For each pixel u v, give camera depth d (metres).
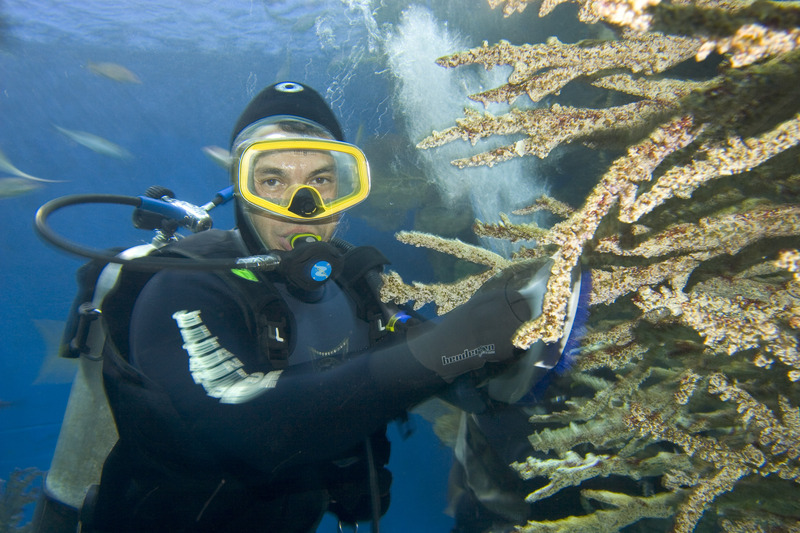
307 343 1.42
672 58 0.91
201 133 34.09
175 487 1.26
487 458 2.14
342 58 11.69
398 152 7.14
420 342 0.94
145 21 16.34
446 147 6.45
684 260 0.91
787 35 0.49
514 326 0.88
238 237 1.56
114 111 29.98
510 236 1.23
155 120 32.03
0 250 24.97
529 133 0.92
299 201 1.42
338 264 1.28
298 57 20.86
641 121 0.96
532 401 2.02
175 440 1.11
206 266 1.13
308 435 0.92
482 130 0.91
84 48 19.31
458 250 1.13
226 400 0.96
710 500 1.07
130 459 1.33
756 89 0.66
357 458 1.41
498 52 0.89
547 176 5.14
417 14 6.77
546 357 1.00
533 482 2.07
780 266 0.69
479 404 1.43
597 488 1.97
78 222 27.84
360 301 1.49
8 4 14.41
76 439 1.69
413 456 5.78
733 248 0.89
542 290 0.88
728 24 0.49
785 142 0.64
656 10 0.49
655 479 1.79
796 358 0.80
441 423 2.55
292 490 1.31
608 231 0.96
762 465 1.02
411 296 1.08
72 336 1.69
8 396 9.67
